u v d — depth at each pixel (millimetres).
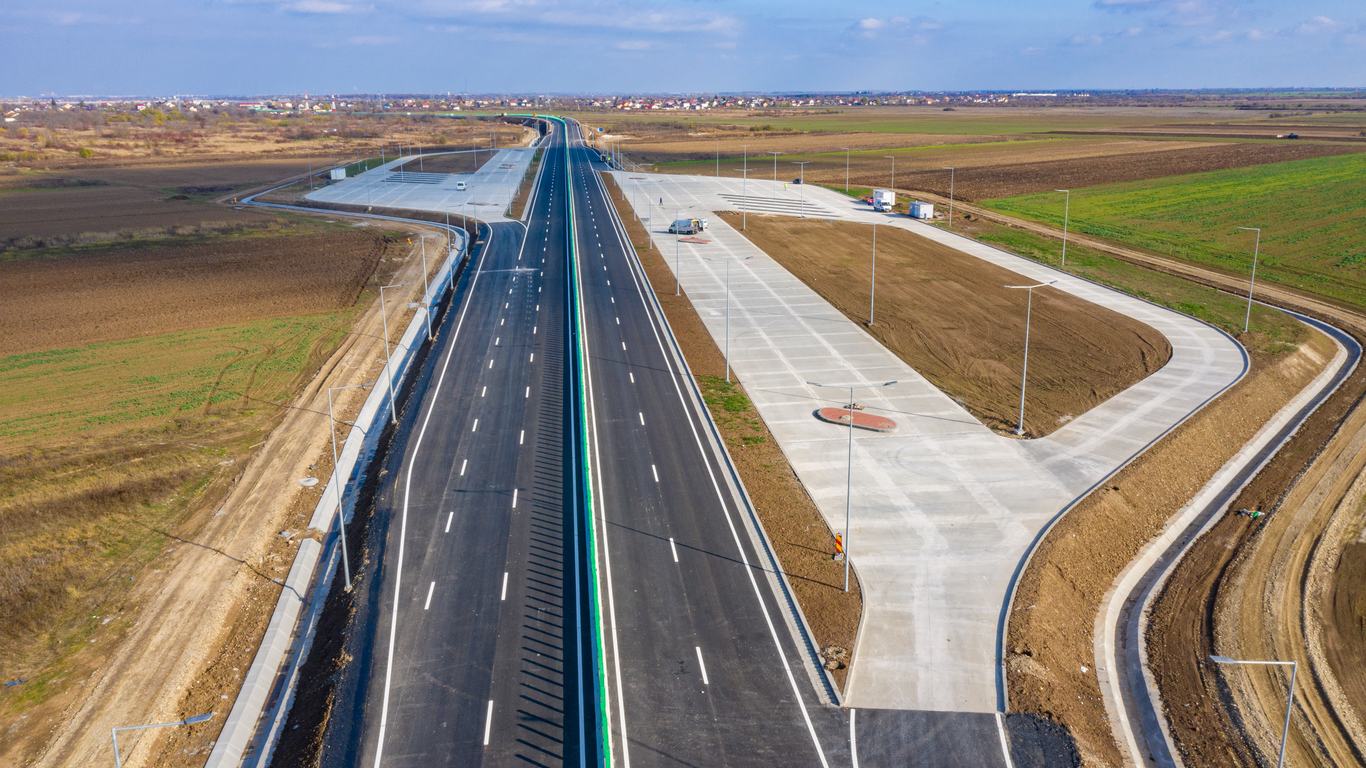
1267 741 29906
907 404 57281
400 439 52375
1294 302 81812
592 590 36156
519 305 81250
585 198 144000
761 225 118062
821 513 43594
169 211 138875
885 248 103938
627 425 54031
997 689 31516
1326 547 41688
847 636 34438
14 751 29312
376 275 93562
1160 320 75250
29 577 38656
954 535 41438
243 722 31172
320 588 39594
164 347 70312
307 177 179625
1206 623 36375
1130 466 47969
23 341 71875
